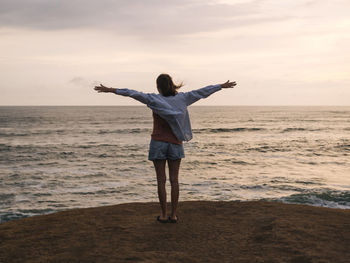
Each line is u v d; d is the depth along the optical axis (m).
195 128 58.22
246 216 4.56
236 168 20.22
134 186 15.48
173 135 3.75
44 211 11.50
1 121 81.31
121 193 14.16
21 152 27.94
